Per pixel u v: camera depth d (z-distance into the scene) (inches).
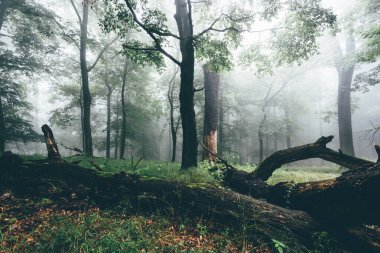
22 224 169.9
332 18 369.4
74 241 144.3
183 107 349.7
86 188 215.2
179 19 381.7
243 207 188.7
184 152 347.9
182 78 350.0
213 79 515.2
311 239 169.6
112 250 137.5
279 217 179.5
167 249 151.4
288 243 163.2
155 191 207.0
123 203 201.8
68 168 229.0
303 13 376.2
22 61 750.5
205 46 401.7
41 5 694.5
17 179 217.9
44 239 149.4
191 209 196.1
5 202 196.7
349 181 166.4
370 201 157.8
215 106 513.0
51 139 259.4
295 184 208.2
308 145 273.1
